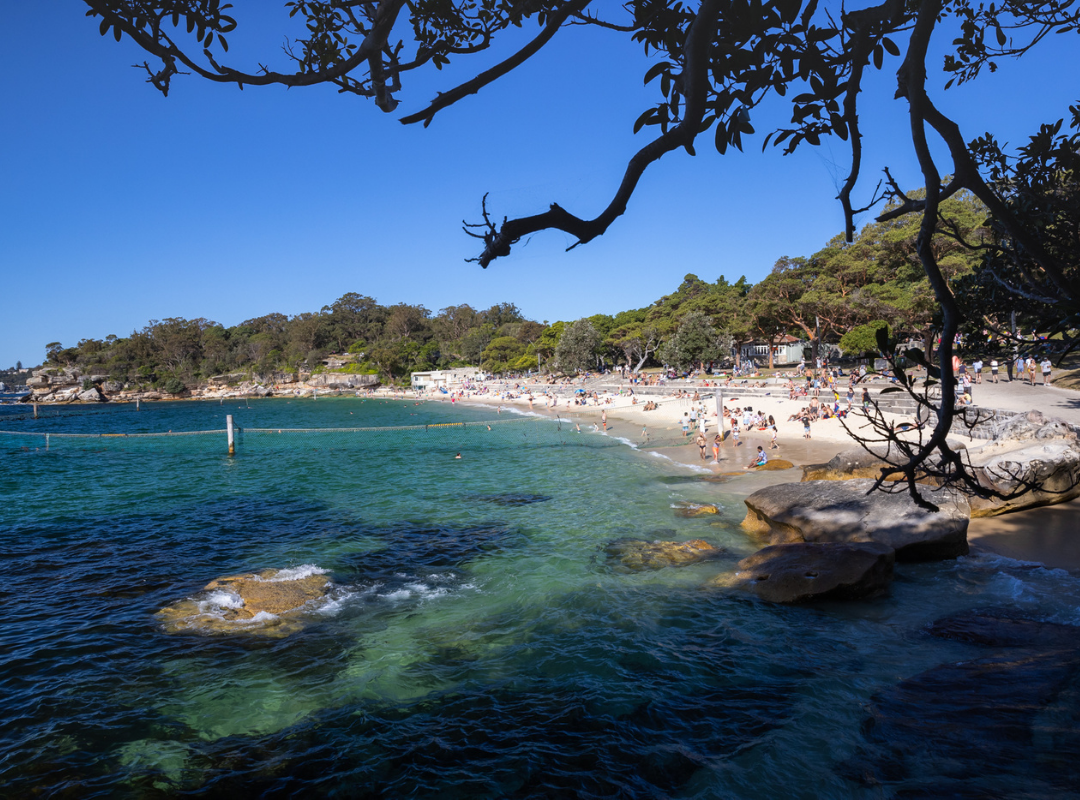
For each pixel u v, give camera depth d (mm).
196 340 185000
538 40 2453
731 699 9922
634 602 14312
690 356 82188
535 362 135750
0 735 9852
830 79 2393
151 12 2441
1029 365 36344
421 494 29406
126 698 10883
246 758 9148
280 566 18375
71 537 22562
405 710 10242
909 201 2592
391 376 161500
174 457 47844
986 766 6691
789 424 42469
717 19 2340
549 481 31359
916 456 2439
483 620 13828
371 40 2582
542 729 9516
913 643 11383
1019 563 14820
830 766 7648
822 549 14625
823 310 64125
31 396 162750
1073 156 4027
